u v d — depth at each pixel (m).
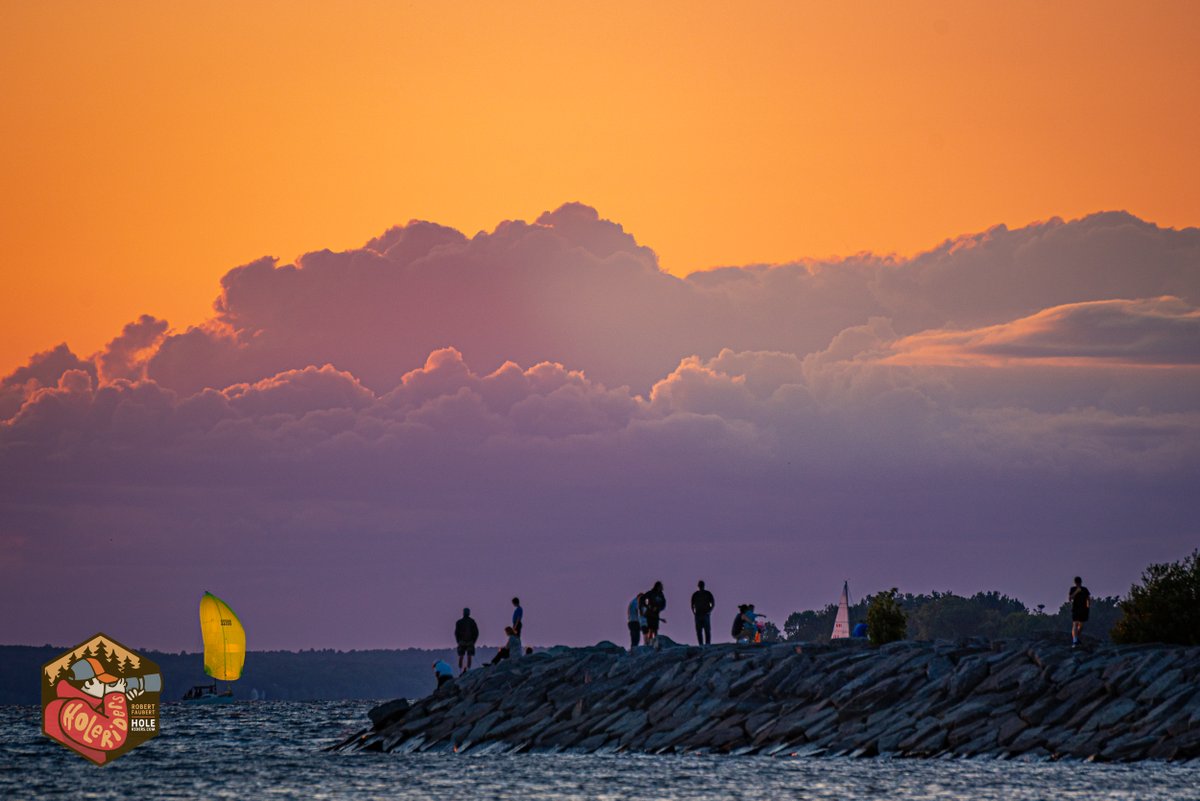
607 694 177.50
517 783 141.75
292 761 168.25
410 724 186.25
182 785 147.00
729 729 163.38
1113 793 124.56
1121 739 142.50
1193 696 142.88
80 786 147.38
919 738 151.38
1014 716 150.50
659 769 149.12
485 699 186.50
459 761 163.38
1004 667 158.50
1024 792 126.50
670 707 170.88
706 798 129.62
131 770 160.62
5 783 149.88
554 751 168.75
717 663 176.62
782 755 156.12
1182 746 139.12
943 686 158.38
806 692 165.75
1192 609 175.25
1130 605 181.62
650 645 194.88
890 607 199.62
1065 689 150.25
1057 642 172.12
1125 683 148.00
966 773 138.38
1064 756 142.50
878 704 159.62
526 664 193.38
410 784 143.75
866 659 170.50
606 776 144.75
